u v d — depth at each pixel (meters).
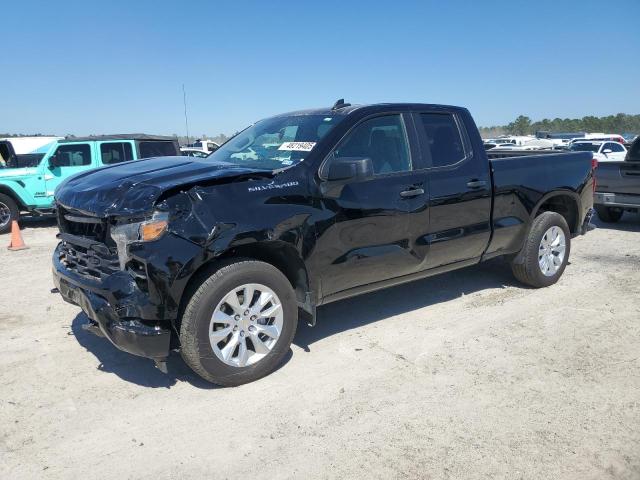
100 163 12.75
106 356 4.50
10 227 11.80
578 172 6.22
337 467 3.03
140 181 3.82
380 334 4.90
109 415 3.59
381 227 4.54
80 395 3.86
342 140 4.43
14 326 5.25
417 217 4.77
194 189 3.68
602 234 9.39
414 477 2.93
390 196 4.57
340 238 4.29
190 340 3.69
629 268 6.96
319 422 3.47
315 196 4.15
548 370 4.14
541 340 4.71
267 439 3.30
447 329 4.99
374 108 4.70
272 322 4.06
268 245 3.95
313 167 4.21
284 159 4.41
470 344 4.65
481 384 3.94
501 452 3.14
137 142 13.28
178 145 14.14
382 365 4.27
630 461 3.06
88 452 3.19
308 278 4.18
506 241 5.65
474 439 3.27
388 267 4.67
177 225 3.56
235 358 3.90
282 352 4.10
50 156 12.12
